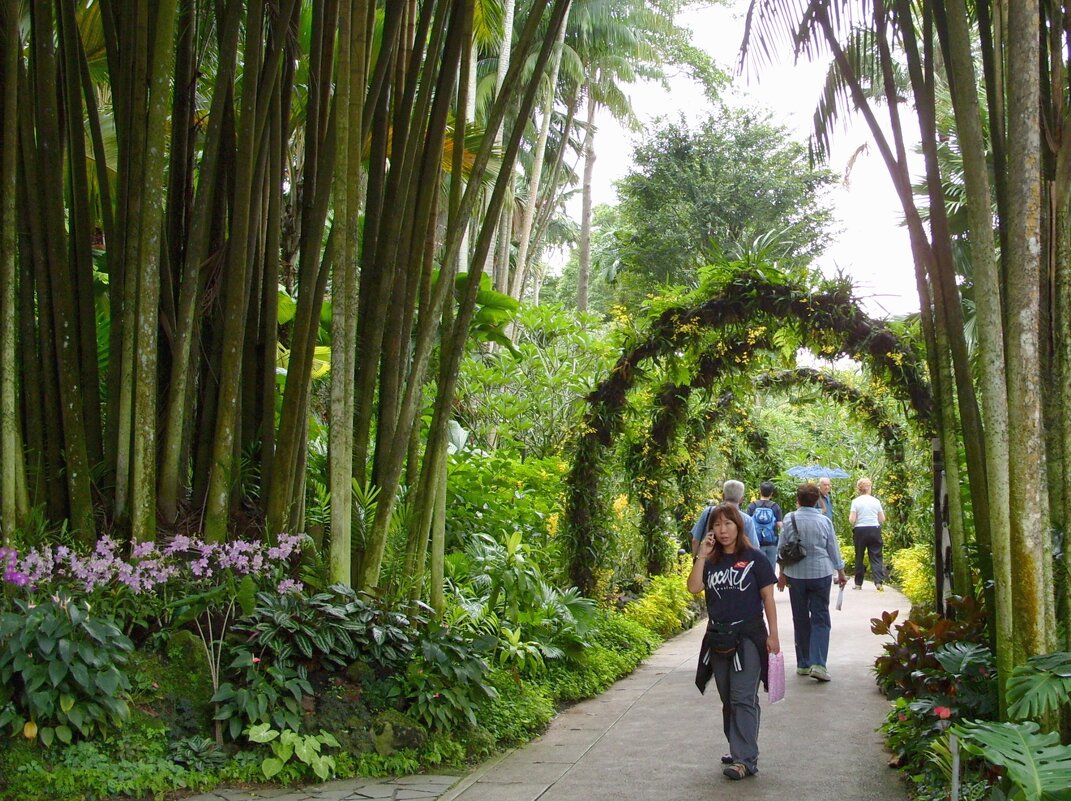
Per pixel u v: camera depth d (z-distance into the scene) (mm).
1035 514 3760
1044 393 4445
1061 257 4055
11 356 4934
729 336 8820
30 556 4410
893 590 15586
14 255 4941
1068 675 3338
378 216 6320
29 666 4129
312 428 7910
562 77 23594
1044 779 2904
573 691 6992
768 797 4492
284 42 5656
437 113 6195
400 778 4746
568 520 9320
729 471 17719
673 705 6828
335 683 5121
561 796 4527
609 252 32344
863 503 15352
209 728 4691
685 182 25719
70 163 5543
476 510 8703
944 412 5969
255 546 5215
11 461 4922
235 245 5461
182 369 5504
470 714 5270
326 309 9648
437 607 6172
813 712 6449
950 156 10781
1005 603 3988
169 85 5125
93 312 5562
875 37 6676
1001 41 5016
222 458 5453
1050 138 4352
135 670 4688
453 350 6004
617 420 9344
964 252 10711
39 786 3971
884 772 4891
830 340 8016
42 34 5199
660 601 10898
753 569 5082
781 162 25797
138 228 5262
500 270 20641
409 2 6730
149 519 5180
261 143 5848
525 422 12852
